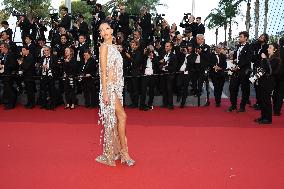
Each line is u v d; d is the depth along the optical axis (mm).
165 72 10234
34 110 10203
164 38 13859
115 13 13578
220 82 10609
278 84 9164
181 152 5652
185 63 10352
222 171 4730
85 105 10641
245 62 9344
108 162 4992
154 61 10375
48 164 5031
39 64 11008
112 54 4910
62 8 12828
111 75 4898
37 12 24922
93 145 6117
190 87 11672
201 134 6969
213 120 8539
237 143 6250
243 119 8672
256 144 6188
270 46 7984
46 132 7176
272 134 6965
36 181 4352
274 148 5922
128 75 10430
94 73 10398
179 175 4574
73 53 10516
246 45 9383
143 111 9922
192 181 4359
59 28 12359
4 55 10891
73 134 6992
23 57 10523
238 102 11750
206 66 10422
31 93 10570
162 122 8273
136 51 10172
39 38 12078
